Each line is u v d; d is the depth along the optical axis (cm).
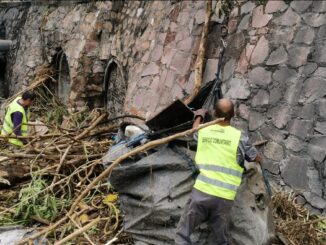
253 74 638
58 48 1276
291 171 543
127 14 1062
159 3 952
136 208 434
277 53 612
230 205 374
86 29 1112
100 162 552
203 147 385
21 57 1498
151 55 891
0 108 1101
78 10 1216
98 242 446
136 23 1004
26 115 711
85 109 980
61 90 1327
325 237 467
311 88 550
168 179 425
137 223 430
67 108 1106
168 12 898
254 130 609
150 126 492
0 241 451
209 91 571
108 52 1059
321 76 542
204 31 729
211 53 734
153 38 914
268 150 579
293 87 574
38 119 1068
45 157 610
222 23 735
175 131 470
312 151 524
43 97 1251
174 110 471
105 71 1080
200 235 403
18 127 672
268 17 650
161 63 845
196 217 376
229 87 672
